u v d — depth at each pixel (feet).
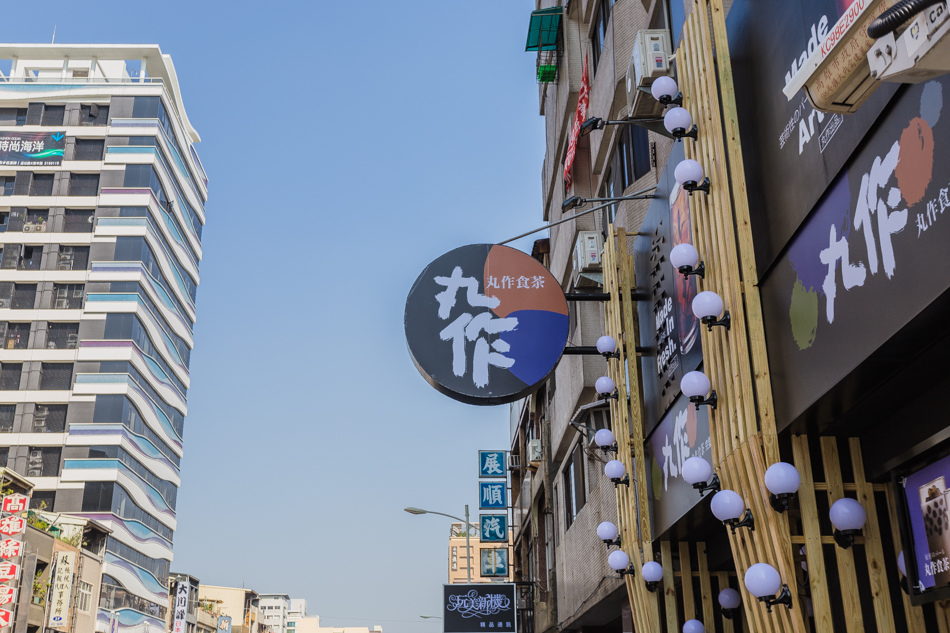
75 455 202.59
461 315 40.63
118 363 211.61
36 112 233.55
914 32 11.56
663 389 38.37
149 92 235.81
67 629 157.48
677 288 36.14
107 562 189.16
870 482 25.29
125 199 225.97
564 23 74.43
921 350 20.04
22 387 209.87
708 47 29.68
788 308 24.99
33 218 225.76
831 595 28.19
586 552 62.03
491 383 39.55
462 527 351.25
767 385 25.73
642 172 52.37
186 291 263.08
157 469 230.27
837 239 22.09
